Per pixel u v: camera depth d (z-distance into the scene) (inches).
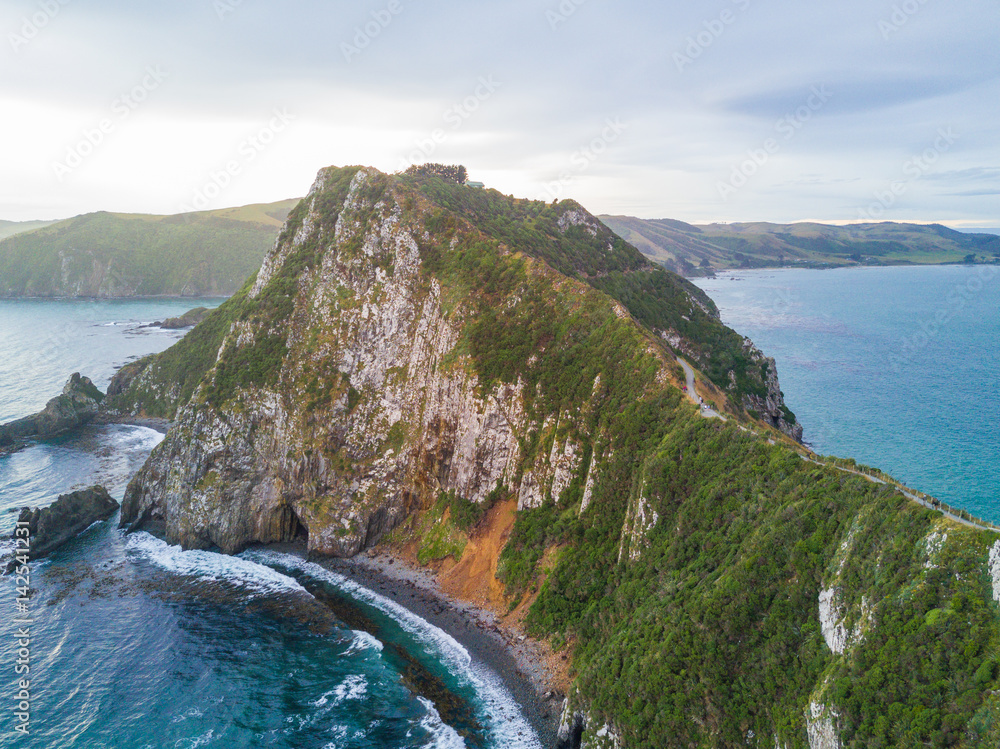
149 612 2689.5
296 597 2815.0
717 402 2598.4
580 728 1916.8
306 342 3693.4
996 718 1055.6
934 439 4094.5
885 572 1382.9
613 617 2146.9
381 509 3218.5
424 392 3385.8
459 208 4212.6
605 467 2541.8
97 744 1962.4
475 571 2819.9
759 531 1785.2
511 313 3250.5
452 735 1994.3
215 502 3334.2
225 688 2210.9
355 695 2177.7
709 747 1566.2
